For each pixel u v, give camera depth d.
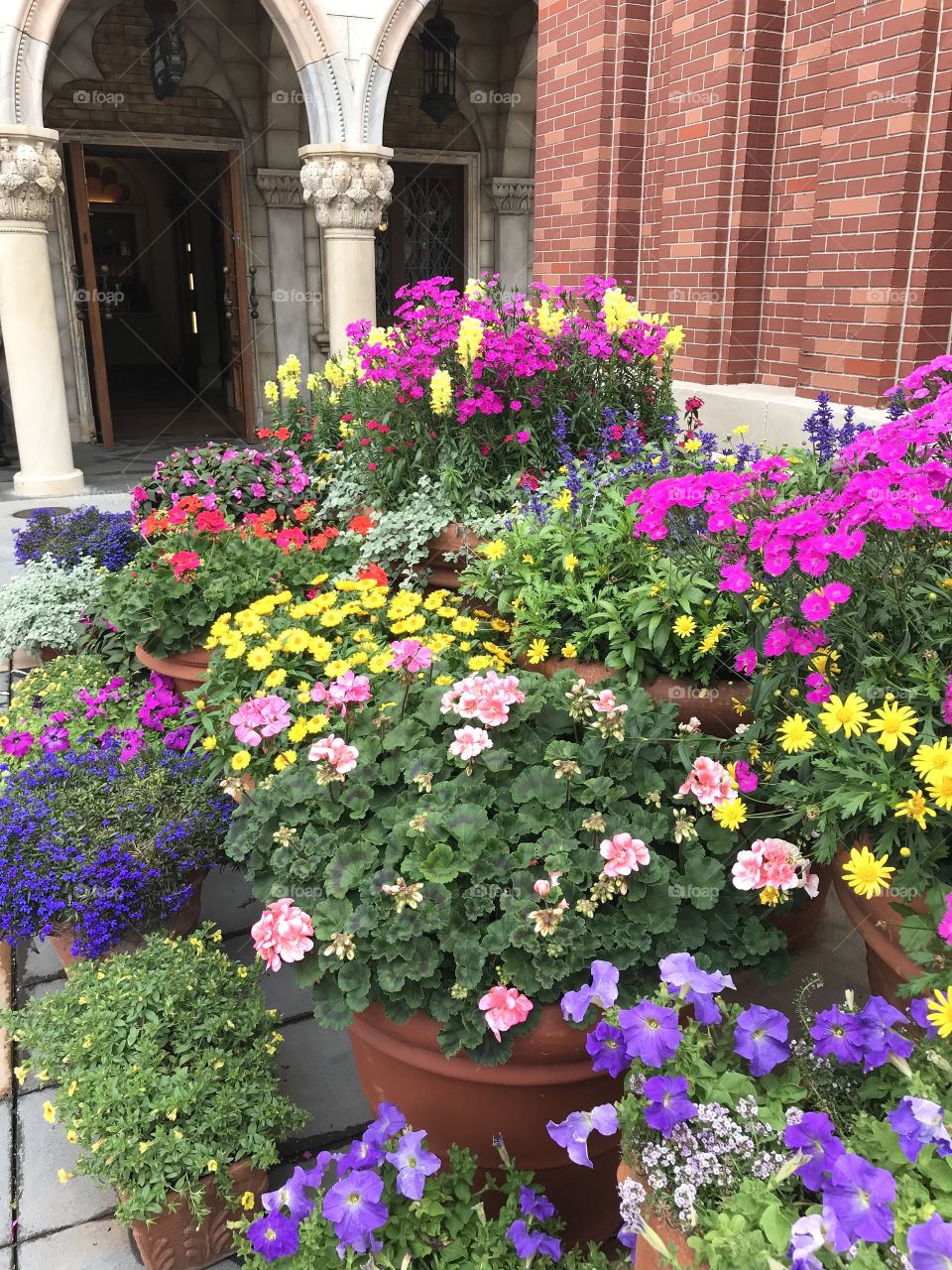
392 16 8.44
